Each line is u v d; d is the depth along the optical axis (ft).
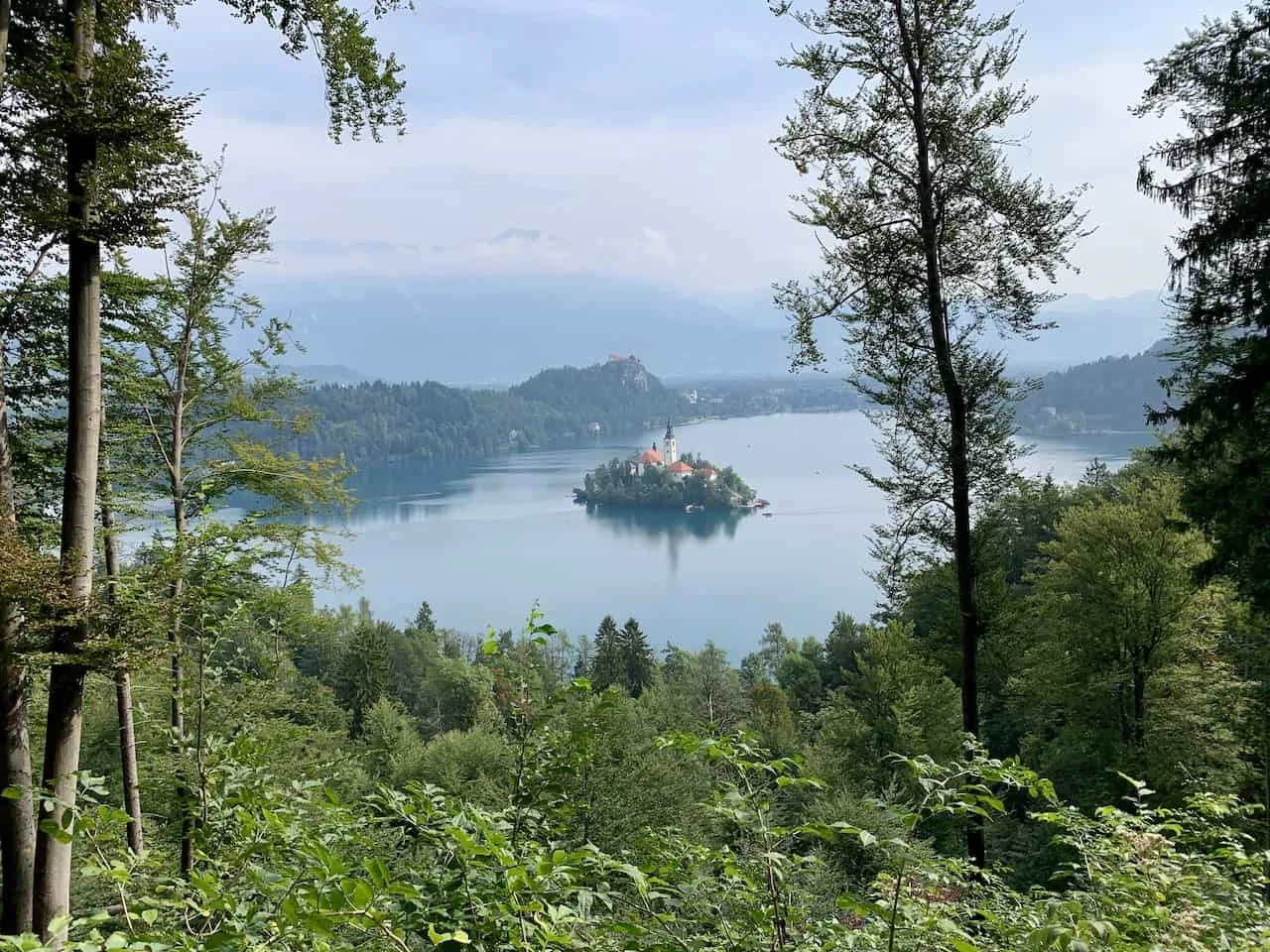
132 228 20.88
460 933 6.72
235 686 20.93
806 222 33.65
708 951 9.03
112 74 18.99
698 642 316.81
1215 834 14.15
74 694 20.25
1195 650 58.18
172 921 8.52
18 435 29.99
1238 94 32.04
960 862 11.02
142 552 25.35
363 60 24.67
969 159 31.60
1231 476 34.27
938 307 32.37
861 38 31.89
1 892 19.85
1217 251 33.19
